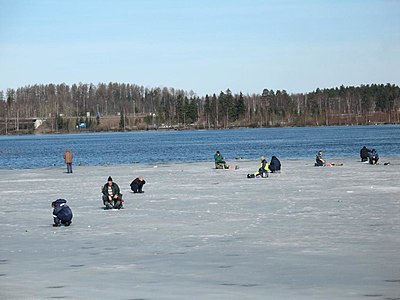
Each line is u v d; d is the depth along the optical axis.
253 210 29.75
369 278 16.30
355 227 24.12
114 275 17.25
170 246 21.14
